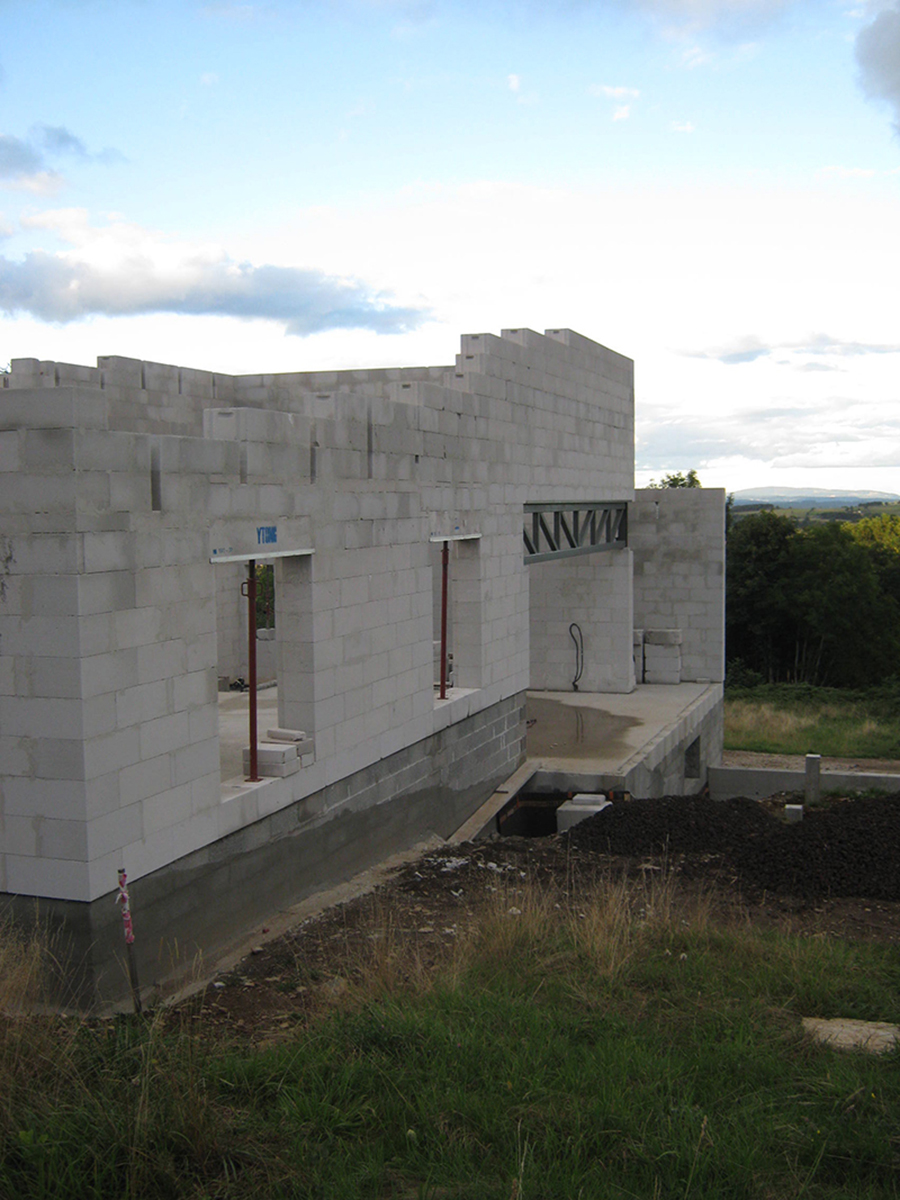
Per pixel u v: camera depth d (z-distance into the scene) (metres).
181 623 8.02
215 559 8.44
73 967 7.16
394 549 11.48
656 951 7.78
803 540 40.78
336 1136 4.93
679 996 6.79
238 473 8.71
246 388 16.44
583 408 18.19
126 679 7.43
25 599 7.07
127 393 14.09
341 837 10.55
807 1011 6.78
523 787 15.16
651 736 18.05
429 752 12.56
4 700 7.18
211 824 8.45
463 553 14.02
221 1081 5.29
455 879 10.39
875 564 47.59
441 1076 5.42
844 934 8.62
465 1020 6.21
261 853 9.20
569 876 10.17
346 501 10.42
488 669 14.37
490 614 14.39
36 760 7.13
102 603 7.16
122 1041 5.57
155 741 7.75
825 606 38.59
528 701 21.52
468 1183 4.49
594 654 22.52
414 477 11.91
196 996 7.43
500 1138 4.87
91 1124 4.62
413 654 12.05
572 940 7.86
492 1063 5.63
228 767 10.44
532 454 15.80
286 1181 4.50
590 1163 4.68
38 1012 6.87
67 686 7.01
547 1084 5.44
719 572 23.42
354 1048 5.71
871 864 10.27
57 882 7.15
